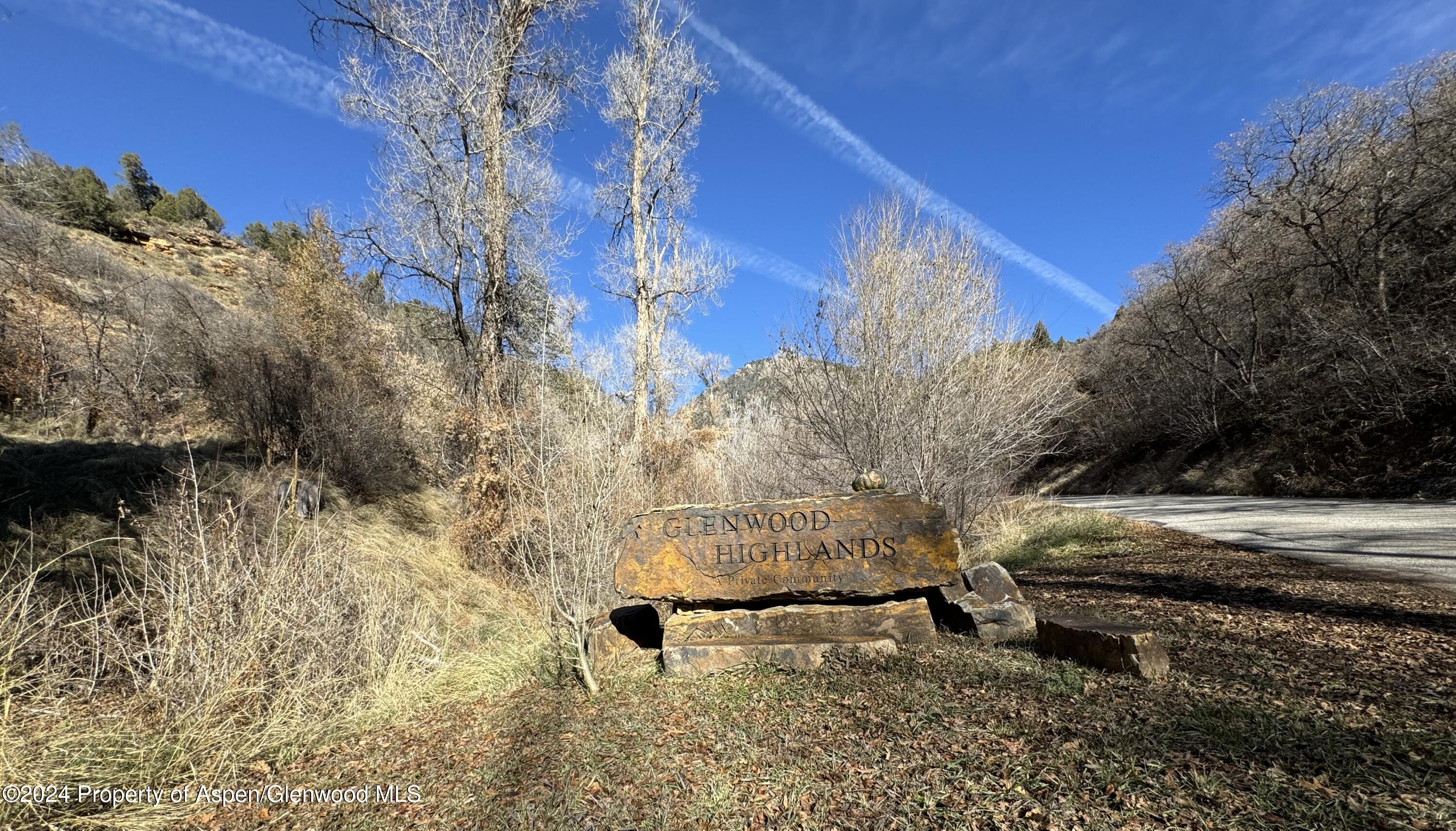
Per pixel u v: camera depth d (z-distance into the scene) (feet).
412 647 20.71
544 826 9.70
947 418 29.12
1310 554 26.43
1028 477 113.39
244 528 21.91
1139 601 19.72
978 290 30.14
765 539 17.42
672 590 17.34
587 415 26.20
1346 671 12.12
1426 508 37.47
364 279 53.26
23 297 41.65
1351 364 55.98
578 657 18.57
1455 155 54.54
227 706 15.53
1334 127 68.74
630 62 56.18
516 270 42.80
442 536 35.22
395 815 11.05
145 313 43.04
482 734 14.42
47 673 15.20
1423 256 56.03
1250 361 71.51
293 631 17.40
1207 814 7.84
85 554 20.38
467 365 42.09
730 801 9.64
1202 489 69.26
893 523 17.21
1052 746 9.92
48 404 34.12
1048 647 14.80
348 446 35.12
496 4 39.63
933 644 16.07
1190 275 83.15
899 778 9.61
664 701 14.15
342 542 25.07
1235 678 12.19
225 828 11.35
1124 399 96.12
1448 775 8.25
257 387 34.06
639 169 56.39
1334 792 8.05
